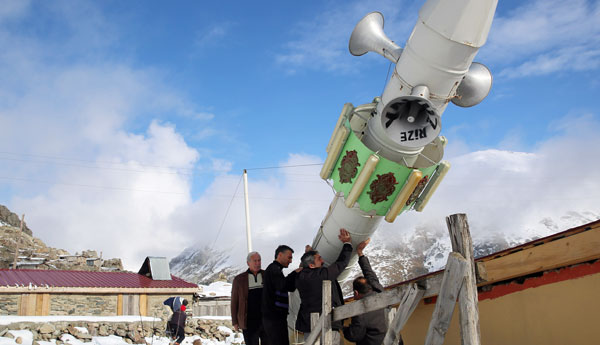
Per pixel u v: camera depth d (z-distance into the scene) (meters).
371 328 6.12
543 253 5.11
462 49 6.32
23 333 17.97
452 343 6.80
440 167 7.62
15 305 20.16
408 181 7.23
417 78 6.66
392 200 7.44
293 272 7.44
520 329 5.88
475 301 3.72
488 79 7.31
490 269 5.56
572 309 5.32
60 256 41.19
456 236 3.90
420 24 6.47
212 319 24.41
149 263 26.36
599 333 5.05
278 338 7.27
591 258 4.86
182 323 15.85
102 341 19.31
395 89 6.97
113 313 22.20
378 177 7.24
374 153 7.09
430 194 7.72
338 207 8.03
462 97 7.32
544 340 5.60
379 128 7.33
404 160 7.41
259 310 7.77
